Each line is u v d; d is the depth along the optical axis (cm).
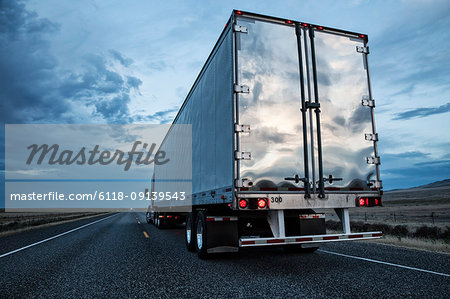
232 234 667
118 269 584
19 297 414
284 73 570
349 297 381
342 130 593
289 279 481
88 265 627
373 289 414
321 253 735
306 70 585
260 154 531
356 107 613
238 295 400
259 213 680
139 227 1755
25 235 1394
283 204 531
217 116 637
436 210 4569
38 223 2481
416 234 1160
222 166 586
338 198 567
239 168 517
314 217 709
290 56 580
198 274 533
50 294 425
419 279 464
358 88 622
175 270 570
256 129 535
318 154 564
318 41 607
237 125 525
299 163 552
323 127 580
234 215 677
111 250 833
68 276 531
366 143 609
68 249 867
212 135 674
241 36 554
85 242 1028
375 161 607
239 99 534
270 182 529
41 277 527
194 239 773
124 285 466
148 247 890
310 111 572
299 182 546
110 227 1777
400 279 466
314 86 584
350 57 627
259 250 816
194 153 859
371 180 597
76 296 414
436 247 796
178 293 417
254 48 559
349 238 563
